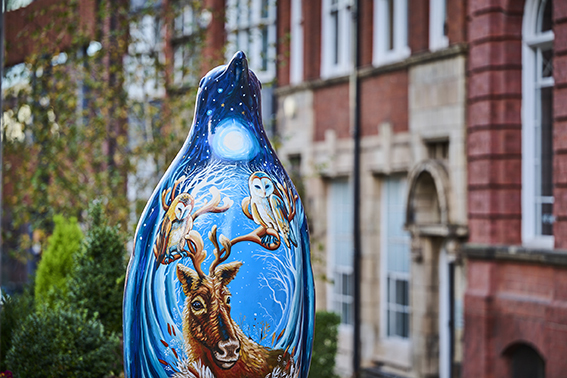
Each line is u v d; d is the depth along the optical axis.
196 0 13.81
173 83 13.40
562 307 10.35
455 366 12.52
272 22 16.70
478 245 11.70
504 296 11.38
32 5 14.79
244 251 4.04
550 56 11.54
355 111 14.39
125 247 7.15
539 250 10.73
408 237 13.93
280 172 4.43
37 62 12.57
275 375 4.07
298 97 15.97
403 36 13.95
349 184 15.23
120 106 12.70
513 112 11.62
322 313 10.98
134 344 4.25
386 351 14.18
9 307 6.82
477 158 11.84
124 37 13.10
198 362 3.99
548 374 10.57
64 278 7.64
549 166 11.53
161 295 4.09
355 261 14.48
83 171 12.34
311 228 15.69
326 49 15.61
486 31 11.65
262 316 4.01
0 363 6.63
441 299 13.03
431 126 12.73
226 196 4.12
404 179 13.98
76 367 6.25
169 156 12.21
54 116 12.62
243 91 4.41
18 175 12.72
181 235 4.09
